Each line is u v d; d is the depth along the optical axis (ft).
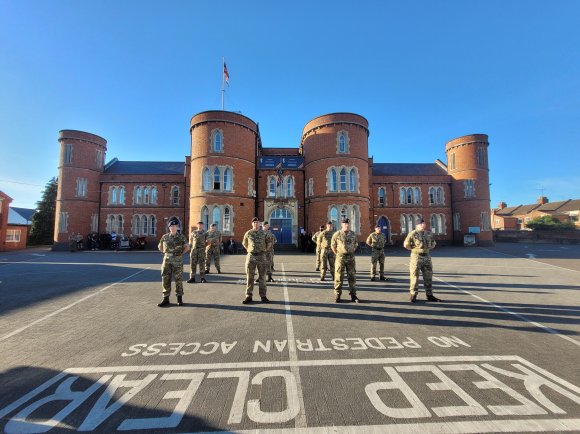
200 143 85.71
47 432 9.19
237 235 84.89
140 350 15.28
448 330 18.26
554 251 82.23
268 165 98.68
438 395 11.19
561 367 13.48
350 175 87.20
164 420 9.77
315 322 19.80
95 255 79.56
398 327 18.80
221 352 15.06
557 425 9.46
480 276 38.83
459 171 116.78
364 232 87.20
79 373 12.85
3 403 10.66
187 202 110.83
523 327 18.83
